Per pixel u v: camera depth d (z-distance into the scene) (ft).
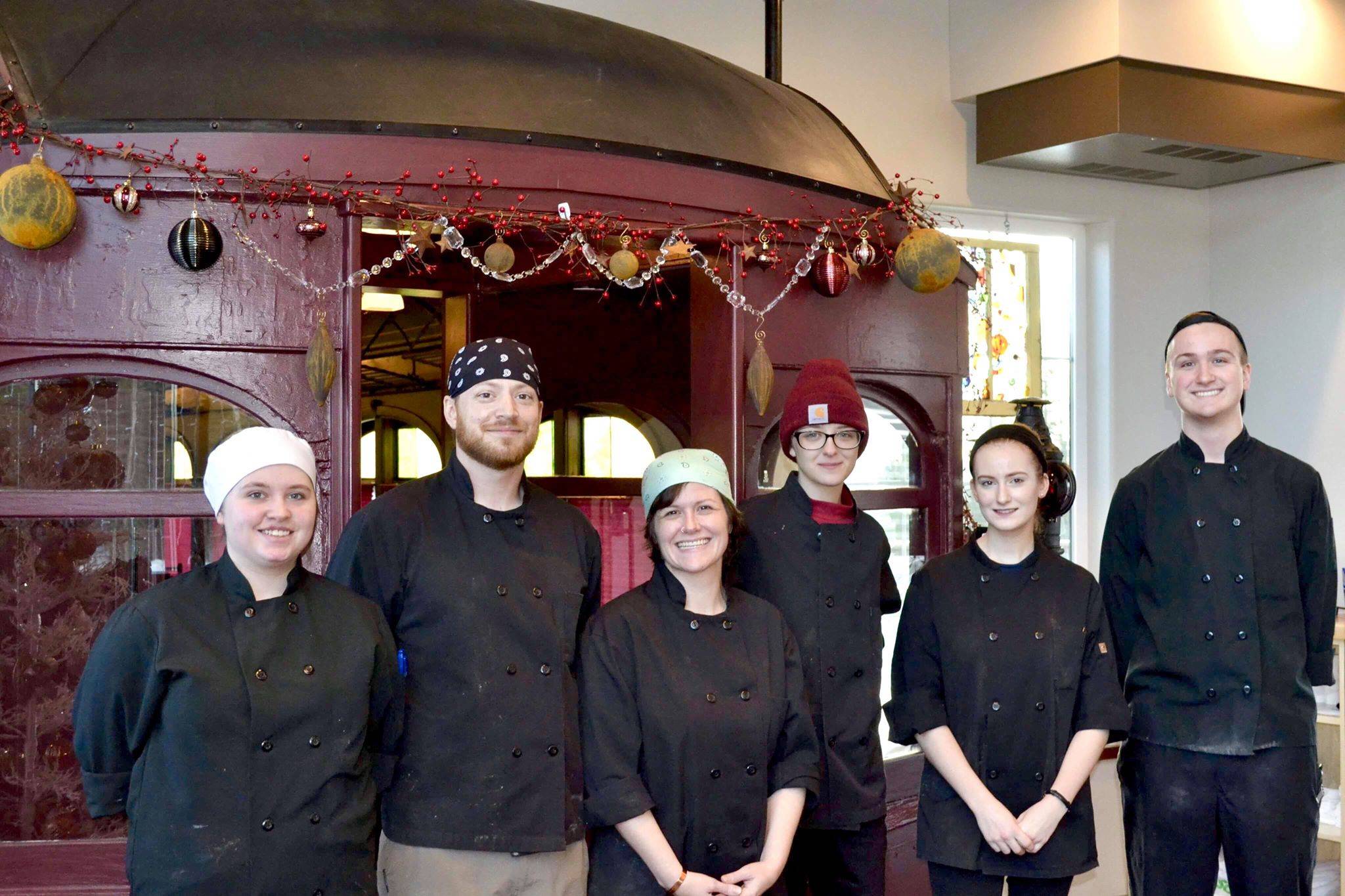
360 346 8.70
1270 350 15.81
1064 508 10.98
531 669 6.95
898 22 14.76
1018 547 8.11
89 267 8.36
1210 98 13.62
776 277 10.17
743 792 7.10
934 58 14.96
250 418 8.64
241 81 8.74
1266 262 15.85
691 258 9.62
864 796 8.04
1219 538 8.25
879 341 10.87
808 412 8.14
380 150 8.70
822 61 14.37
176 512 8.61
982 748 7.84
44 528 8.66
